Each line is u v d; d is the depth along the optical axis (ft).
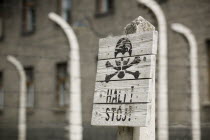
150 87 10.74
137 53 11.18
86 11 42.50
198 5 32.91
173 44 33.58
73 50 27.58
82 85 38.60
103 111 11.43
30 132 41.34
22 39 48.96
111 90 11.44
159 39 28.09
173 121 31.94
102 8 41.24
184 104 31.42
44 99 45.88
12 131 44.93
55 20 29.25
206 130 27.14
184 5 33.86
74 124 25.35
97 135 33.22
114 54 11.64
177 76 32.65
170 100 32.81
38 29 47.14
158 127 26.07
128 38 11.45
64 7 44.78
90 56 39.60
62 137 39.27
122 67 11.39
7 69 49.49
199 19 32.78
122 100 11.14
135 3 37.06
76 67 26.63
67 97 43.04
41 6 47.14
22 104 36.68
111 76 11.55
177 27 32.37
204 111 31.14
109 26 39.70
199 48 32.58
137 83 10.98
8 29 50.85
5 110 48.62
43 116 45.42
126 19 38.01
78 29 41.09
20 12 49.57
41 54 46.42
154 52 10.96
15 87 48.39
